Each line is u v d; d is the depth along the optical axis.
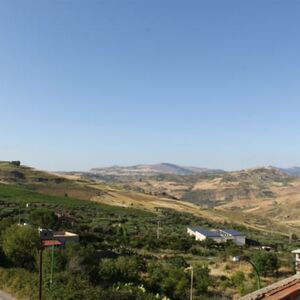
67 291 30.77
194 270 56.94
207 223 151.75
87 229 95.44
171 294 47.31
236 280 56.22
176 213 175.75
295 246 116.19
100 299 29.95
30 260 46.16
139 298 33.03
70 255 45.44
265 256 66.06
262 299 13.48
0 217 88.69
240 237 111.81
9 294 33.75
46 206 125.19
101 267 47.31
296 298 14.43
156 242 91.69
